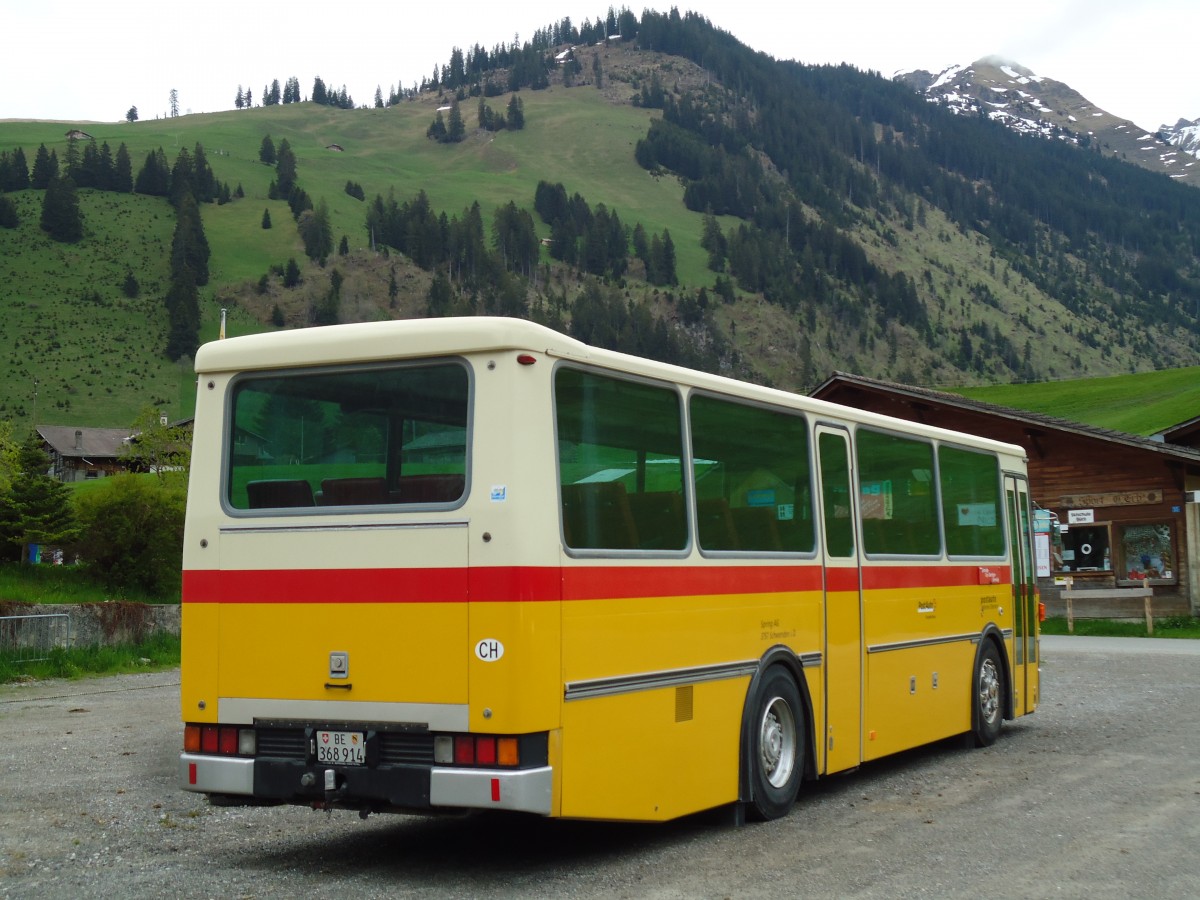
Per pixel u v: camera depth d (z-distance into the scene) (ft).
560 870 23.54
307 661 23.09
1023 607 45.93
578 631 22.48
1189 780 32.91
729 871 23.26
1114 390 269.03
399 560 22.52
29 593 91.71
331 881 22.67
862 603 33.42
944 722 38.42
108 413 599.57
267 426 24.34
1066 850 24.71
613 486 24.03
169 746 41.14
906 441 37.52
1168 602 106.32
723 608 27.04
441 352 22.76
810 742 30.35
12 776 35.12
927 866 23.43
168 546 102.58
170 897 21.43
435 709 21.90
